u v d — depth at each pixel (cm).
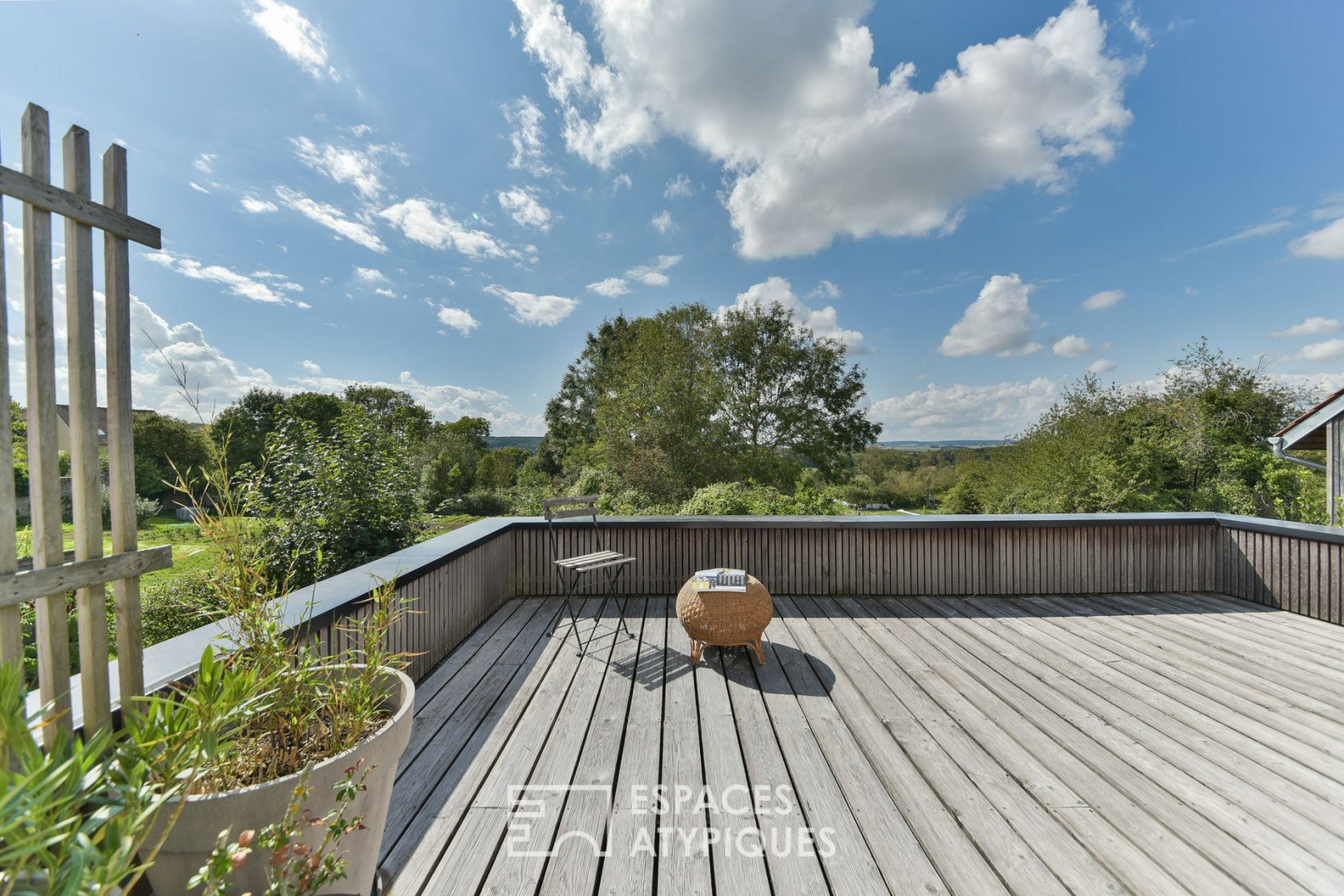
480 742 206
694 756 197
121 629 111
